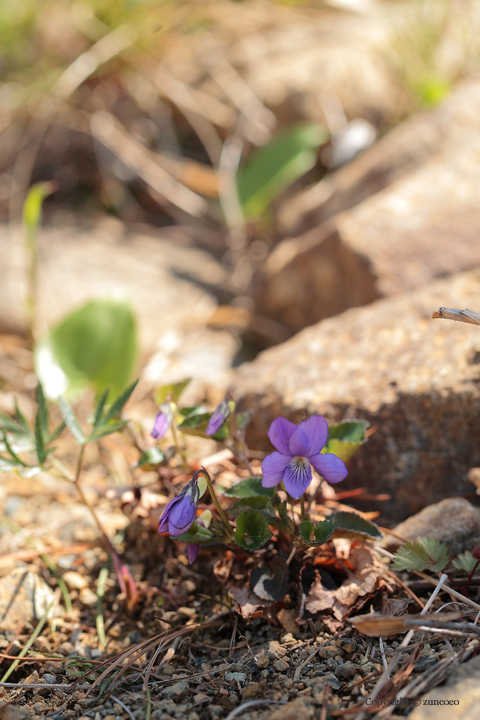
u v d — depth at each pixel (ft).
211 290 2.74
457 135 2.33
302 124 3.18
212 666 1.55
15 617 1.66
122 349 2.06
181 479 1.75
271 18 3.89
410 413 1.73
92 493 1.90
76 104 3.40
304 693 1.49
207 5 3.78
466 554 1.59
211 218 3.24
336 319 1.91
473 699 1.41
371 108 3.23
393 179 2.39
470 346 1.74
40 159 3.31
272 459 1.51
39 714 1.51
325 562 1.62
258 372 1.88
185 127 3.49
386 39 3.47
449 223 2.06
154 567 1.73
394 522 1.74
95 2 3.46
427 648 1.50
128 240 3.05
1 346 2.40
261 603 1.57
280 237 2.85
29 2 3.41
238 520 1.55
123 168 3.30
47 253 2.79
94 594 1.72
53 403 2.15
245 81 3.42
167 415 1.63
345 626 1.56
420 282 2.02
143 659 1.58
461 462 1.71
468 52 3.10
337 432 1.65
